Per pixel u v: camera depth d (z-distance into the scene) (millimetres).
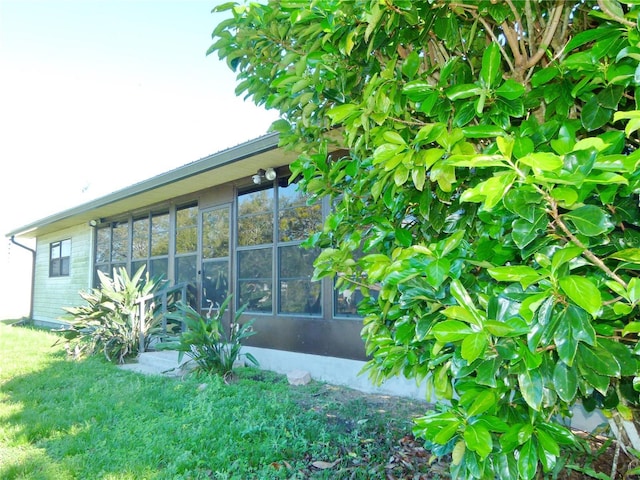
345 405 4375
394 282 1313
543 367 1142
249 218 7090
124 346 7047
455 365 1266
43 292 14508
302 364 5910
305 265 6133
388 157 1405
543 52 1510
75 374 5930
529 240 993
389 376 1935
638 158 896
